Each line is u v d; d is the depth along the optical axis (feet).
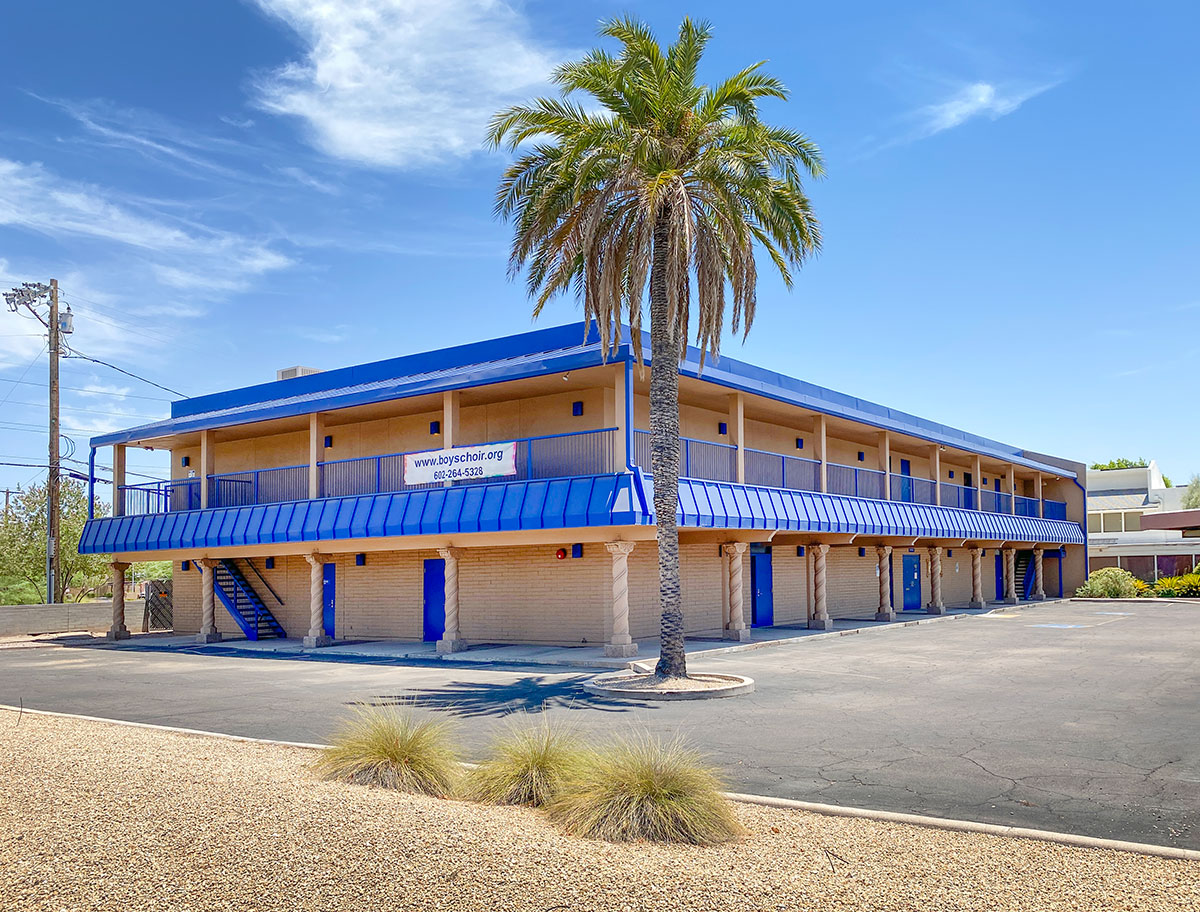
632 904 17.21
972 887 18.25
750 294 55.77
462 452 73.77
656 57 53.62
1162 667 58.90
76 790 25.16
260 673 64.13
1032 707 43.62
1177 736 36.19
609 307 54.80
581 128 55.36
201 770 28.07
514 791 25.45
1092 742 35.14
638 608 77.20
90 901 17.38
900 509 102.12
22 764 28.94
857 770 30.60
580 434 68.33
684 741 35.76
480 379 72.69
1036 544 156.15
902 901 17.40
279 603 99.50
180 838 20.68
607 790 22.44
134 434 101.45
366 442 92.38
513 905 17.17
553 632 76.95
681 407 86.07
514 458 71.10
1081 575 166.91
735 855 20.27
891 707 44.09
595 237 54.85
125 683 59.52
